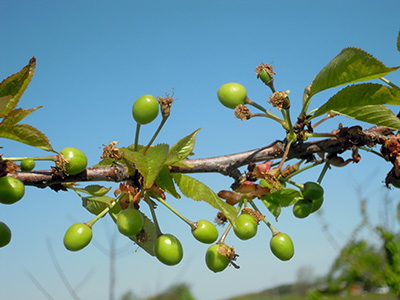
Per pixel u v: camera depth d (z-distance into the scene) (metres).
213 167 0.24
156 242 0.22
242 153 0.24
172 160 0.21
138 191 0.22
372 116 0.23
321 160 0.26
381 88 0.22
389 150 0.24
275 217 0.25
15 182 0.20
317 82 0.24
